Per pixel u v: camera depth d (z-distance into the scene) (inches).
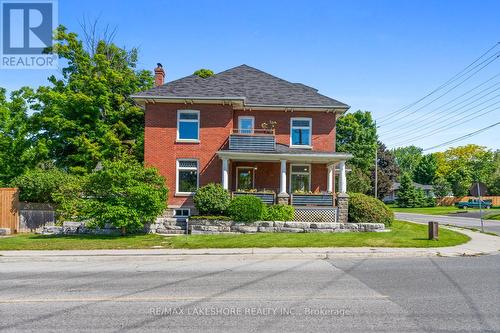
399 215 1688.0
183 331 236.4
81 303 301.7
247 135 949.8
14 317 265.6
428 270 445.1
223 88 1036.5
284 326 245.0
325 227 799.7
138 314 271.6
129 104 1206.3
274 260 530.3
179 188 989.8
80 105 1123.3
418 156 4621.1
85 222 770.8
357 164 2213.3
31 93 1131.9
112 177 720.3
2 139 1089.4
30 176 888.9
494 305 293.7
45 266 493.4
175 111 997.8
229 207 818.2
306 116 1034.7
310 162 1020.5
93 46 1414.9
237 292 336.5
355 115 2357.3
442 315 268.2
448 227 1031.6
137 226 748.6
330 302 302.2
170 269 462.0
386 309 283.0
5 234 823.1
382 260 526.6
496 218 1482.5
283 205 862.5
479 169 3184.1
